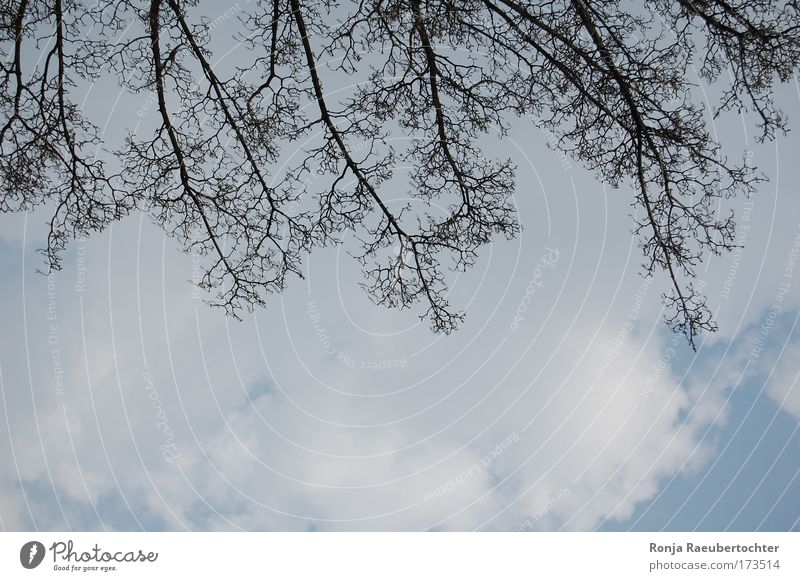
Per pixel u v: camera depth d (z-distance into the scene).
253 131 10.31
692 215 9.91
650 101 9.47
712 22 9.11
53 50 9.12
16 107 9.46
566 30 9.23
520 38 9.45
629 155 10.05
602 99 9.77
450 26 9.38
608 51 9.15
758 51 9.27
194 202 10.45
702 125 9.59
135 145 9.97
